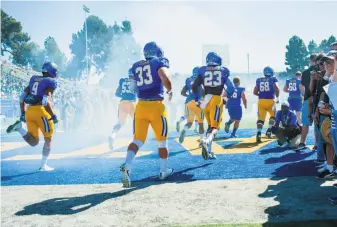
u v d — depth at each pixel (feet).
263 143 27.78
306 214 11.53
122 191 15.08
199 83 20.81
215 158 21.66
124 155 24.63
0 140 37.60
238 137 32.45
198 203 13.02
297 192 13.98
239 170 18.21
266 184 15.31
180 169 18.99
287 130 24.52
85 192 15.20
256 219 11.19
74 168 20.52
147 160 22.12
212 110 20.44
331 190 14.16
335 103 12.58
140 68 16.15
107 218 11.87
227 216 11.55
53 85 19.89
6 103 79.46
